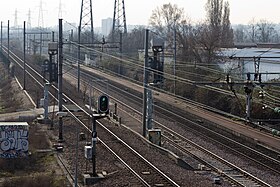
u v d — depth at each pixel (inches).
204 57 2428.6
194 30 2903.5
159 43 1371.8
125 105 1969.7
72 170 989.8
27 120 1630.2
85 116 1691.7
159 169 990.4
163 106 1982.0
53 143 1248.8
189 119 1664.6
